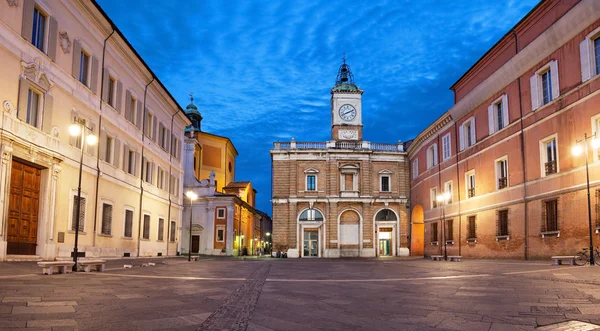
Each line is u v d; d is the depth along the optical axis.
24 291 9.45
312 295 10.14
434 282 13.34
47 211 21.42
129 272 16.75
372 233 56.38
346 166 57.28
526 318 7.04
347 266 25.73
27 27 19.86
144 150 34.38
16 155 19.20
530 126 28.28
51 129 21.80
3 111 18.47
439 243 42.94
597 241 22.00
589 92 23.11
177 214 43.06
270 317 7.26
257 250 83.31
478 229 34.88
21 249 20.08
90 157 25.67
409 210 56.94
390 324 6.73
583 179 23.27
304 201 56.25
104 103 27.38
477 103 35.50
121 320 6.62
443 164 42.78
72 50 23.77
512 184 30.22
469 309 7.98
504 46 32.25
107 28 26.88
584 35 23.59
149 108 35.50
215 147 69.19
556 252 25.28
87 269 16.11
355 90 60.41
